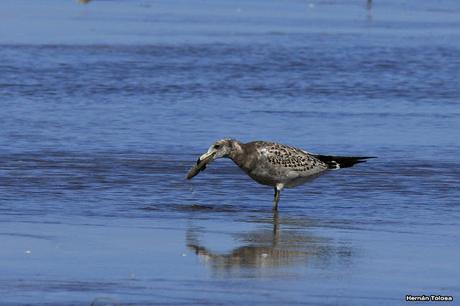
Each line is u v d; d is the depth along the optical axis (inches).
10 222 582.6
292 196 668.1
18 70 1187.9
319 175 642.8
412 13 2062.0
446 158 786.2
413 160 778.2
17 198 640.4
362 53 1419.8
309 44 1507.1
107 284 466.9
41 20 1752.0
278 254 525.3
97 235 557.6
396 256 525.0
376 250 536.7
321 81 1171.9
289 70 1251.2
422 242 555.2
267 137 862.5
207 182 701.9
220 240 553.3
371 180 713.6
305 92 1098.1
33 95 1036.5
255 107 1000.2
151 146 813.9
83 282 469.4
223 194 669.9
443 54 1425.9
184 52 1391.5
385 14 2028.8
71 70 1201.4
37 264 497.7
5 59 1268.5
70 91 1065.5
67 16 1834.4
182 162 759.7
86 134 853.8
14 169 721.0
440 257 523.5
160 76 1179.3
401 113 981.2
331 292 462.6
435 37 1635.1
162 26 1718.8
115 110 965.8
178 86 1114.1
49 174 708.0
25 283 466.3
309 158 636.7
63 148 797.2
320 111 985.5
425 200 658.2
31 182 683.4
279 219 608.1
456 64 1330.0
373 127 909.2
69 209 617.0
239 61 1316.4
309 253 528.4
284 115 960.3
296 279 481.1
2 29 1599.4
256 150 629.0
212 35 1600.6
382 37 1621.6
